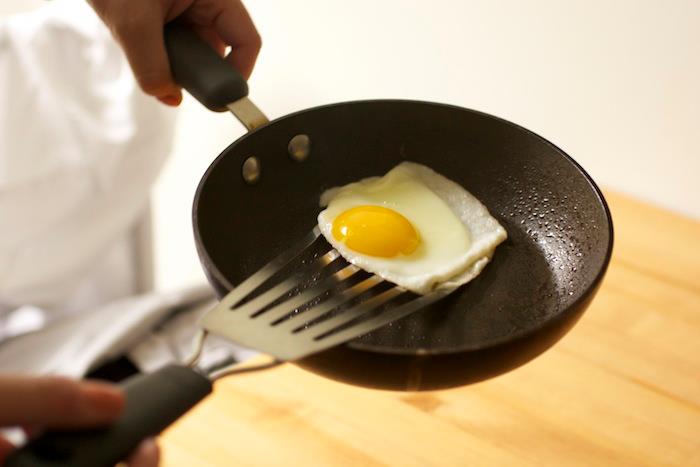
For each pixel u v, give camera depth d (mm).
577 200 541
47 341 953
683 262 713
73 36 890
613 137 750
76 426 382
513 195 578
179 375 411
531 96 767
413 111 574
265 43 887
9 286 963
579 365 634
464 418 601
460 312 530
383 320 480
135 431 391
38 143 899
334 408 607
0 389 368
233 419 599
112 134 923
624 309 675
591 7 703
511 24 742
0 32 874
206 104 534
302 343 434
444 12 767
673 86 703
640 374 628
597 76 729
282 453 580
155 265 1146
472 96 796
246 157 542
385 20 799
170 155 980
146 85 562
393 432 593
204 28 604
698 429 595
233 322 444
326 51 851
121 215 977
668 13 677
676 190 748
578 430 593
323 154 579
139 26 546
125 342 955
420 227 573
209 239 512
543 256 556
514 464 574
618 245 728
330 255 552
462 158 585
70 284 1002
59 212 937
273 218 567
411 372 430
